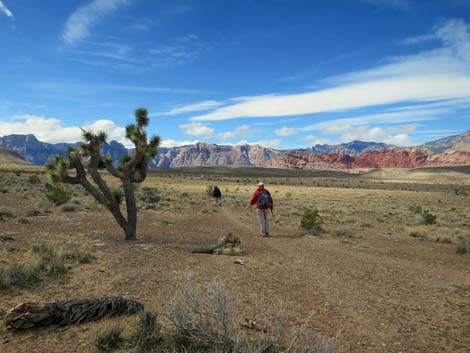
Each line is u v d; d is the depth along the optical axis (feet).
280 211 100.01
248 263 34.19
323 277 30.48
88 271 27.86
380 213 106.73
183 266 31.53
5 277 22.77
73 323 17.10
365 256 41.70
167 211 85.51
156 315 17.39
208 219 74.69
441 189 377.50
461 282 30.96
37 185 142.31
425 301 24.95
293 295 24.67
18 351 14.38
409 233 65.16
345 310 22.18
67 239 41.16
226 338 13.80
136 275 27.35
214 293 14.55
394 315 21.67
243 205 113.91
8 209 62.69
